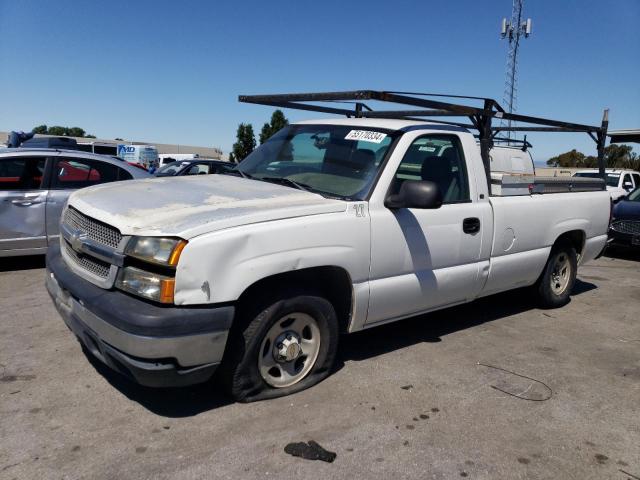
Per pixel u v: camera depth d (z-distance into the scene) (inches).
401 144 166.6
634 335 218.5
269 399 145.0
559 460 126.0
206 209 134.6
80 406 137.9
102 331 125.0
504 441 132.5
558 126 254.5
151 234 123.2
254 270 129.4
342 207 149.7
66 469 112.7
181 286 120.7
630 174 694.5
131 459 116.9
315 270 147.9
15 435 124.0
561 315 240.8
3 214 271.1
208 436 126.6
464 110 187.5
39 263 297.1
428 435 132.6
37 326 194.1
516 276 212.1
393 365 173.2
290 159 184.9
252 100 214.7
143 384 125.3
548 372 175.9
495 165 317.1
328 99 177.6
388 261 160.1
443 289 179.5
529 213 210.5
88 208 145.4
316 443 126.1
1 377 152.8
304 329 150.8
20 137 498.0
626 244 396.5
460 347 193.3
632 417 148.5
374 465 119.3
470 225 184.7
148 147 1149.1
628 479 120.4
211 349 125.5
